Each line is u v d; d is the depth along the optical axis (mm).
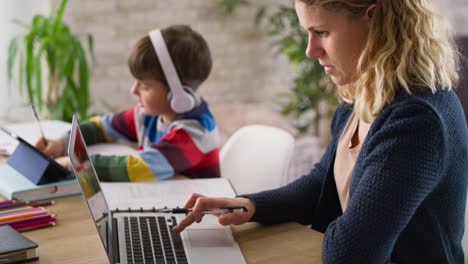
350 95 1358
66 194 1533
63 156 1865
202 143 1852
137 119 2086
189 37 1946
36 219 1318
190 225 1330
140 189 1585
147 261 1140
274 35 3814
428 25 1153
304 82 3479
